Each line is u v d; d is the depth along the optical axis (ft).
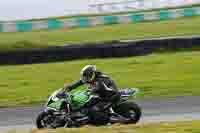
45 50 220.23
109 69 202.80
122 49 219.20
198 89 166.61
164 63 204.64
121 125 102.53
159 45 219.00
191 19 311.68
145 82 182.50
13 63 220.64
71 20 322.34
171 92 164.55
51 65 215.31
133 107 114.21
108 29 303.68
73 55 220.23
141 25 307.78
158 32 280.72
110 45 219.82
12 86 187.62
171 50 219.20
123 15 321.52
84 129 96.37
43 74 202.49
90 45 220.23
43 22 320.91
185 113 127.85
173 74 189.67
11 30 317.22
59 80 193.47
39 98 169.48
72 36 290.15
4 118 138.72
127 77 190.90
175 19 317.01
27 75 201.57
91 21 320.91
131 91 116.37
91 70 113.29
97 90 113.91
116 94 114.73
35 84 189.26
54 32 306.55
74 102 114.01
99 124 115.75
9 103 163.84
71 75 199.00
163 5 323.78
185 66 198.70
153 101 149.07
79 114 114.32
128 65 205.87
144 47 219.20
